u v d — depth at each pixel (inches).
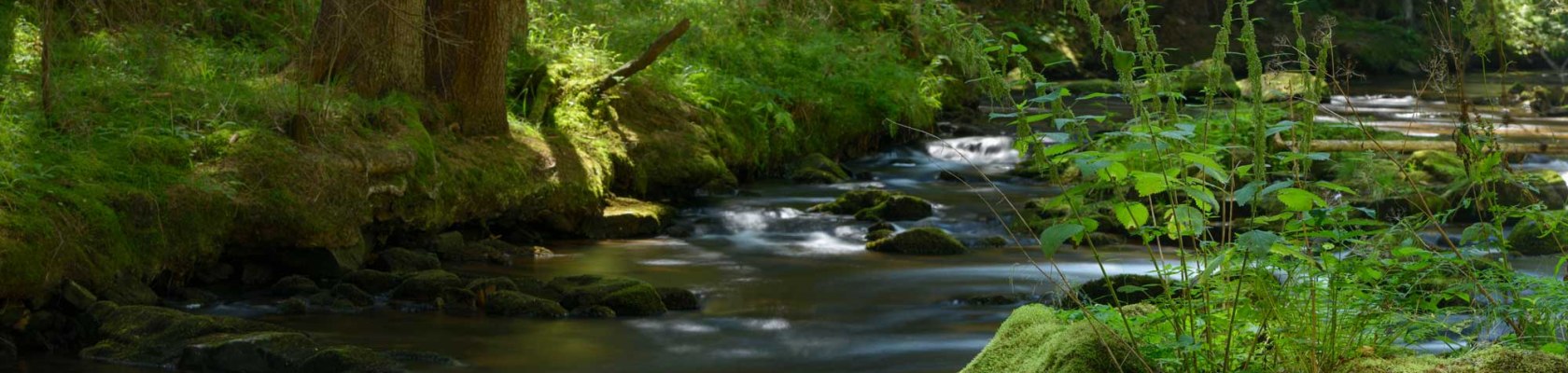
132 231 302.8
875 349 273.9
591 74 502.3
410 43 423.2
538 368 254.5
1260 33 1289.4
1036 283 347.3
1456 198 444.5
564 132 463.8
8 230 270.7
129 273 297.1
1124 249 402.0
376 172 359.6
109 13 391.2
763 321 302.7
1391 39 1370.6
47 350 265.9
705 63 587.2
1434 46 173.0
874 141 649.0
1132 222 136.7
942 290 340.5
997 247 416.5
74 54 377.7
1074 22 1165.1
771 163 572.1
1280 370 147.6
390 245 377.1
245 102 365.4
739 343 279.0
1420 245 167.2
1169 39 1282.0
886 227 442.6
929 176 585.0
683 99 527.2
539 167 428.5
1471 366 143.9
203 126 353.7
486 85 431.5
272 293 323.6
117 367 252.7
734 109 558.6
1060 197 136.3
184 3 444.8
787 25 693.9
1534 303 163.2
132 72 375.9
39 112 328.8
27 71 364.8
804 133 598.2
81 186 299.3
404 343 274.4
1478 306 176.9
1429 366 145.9
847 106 631.2
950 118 744.3
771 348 274.7
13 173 289.0
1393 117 719.1
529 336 284.0
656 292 315.9
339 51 407.5
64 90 341.7
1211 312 151.3
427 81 434.0
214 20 468.8
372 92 414.9
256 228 330.6
